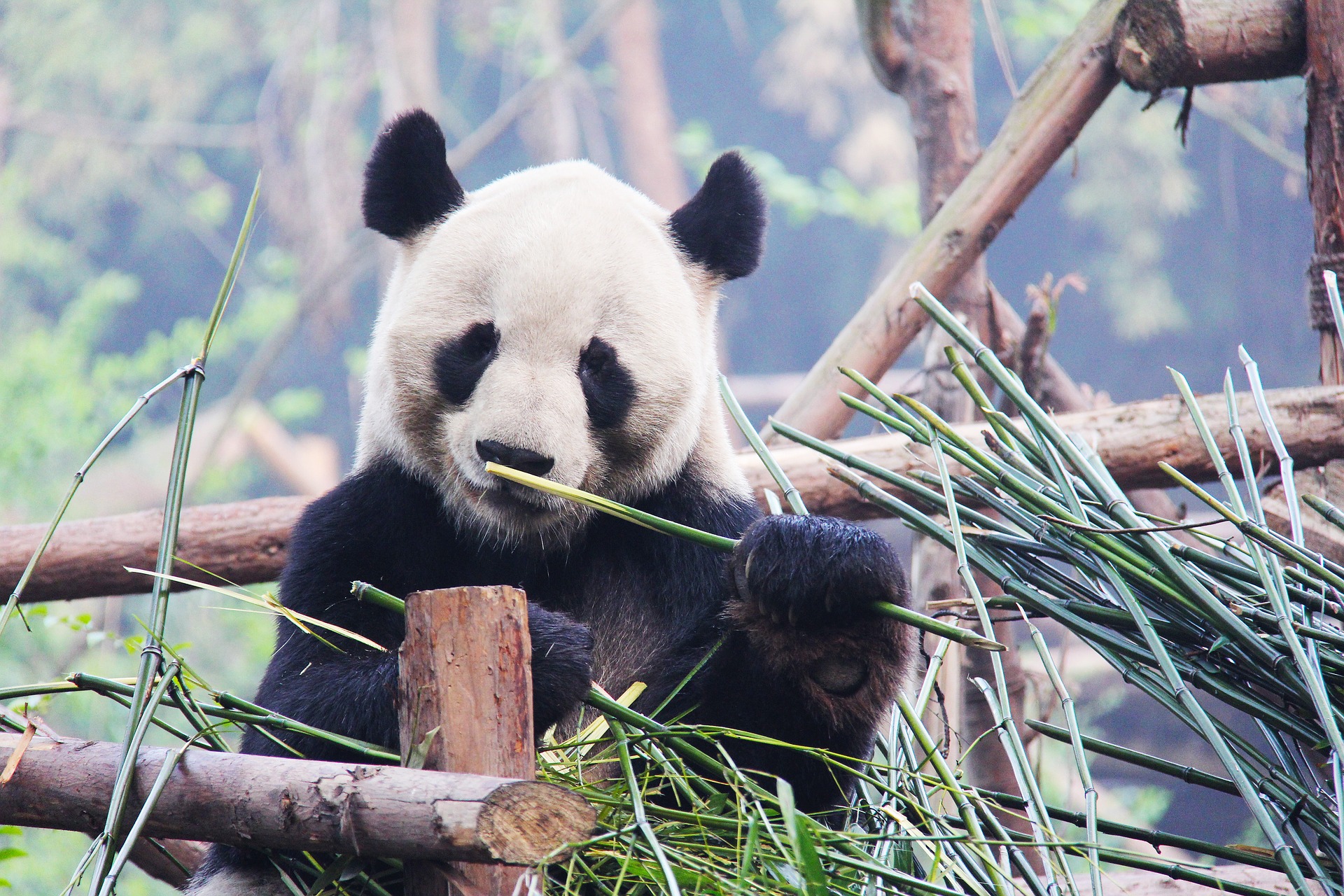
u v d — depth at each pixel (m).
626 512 6.83
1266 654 6.49
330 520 7.74
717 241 8.55
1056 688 6.75
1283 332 56.34
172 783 5.43
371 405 8.17
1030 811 6.62
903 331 11.65
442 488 7.92
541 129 45.34
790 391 54.53
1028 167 11.57
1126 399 58.97
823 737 6.95
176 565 11.24
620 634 7.96
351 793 5.06
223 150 61.06
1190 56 10.22
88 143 53.47
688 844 5.96
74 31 54.03
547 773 6.18
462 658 5.37
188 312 61.94
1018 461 7.67
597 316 7.58
